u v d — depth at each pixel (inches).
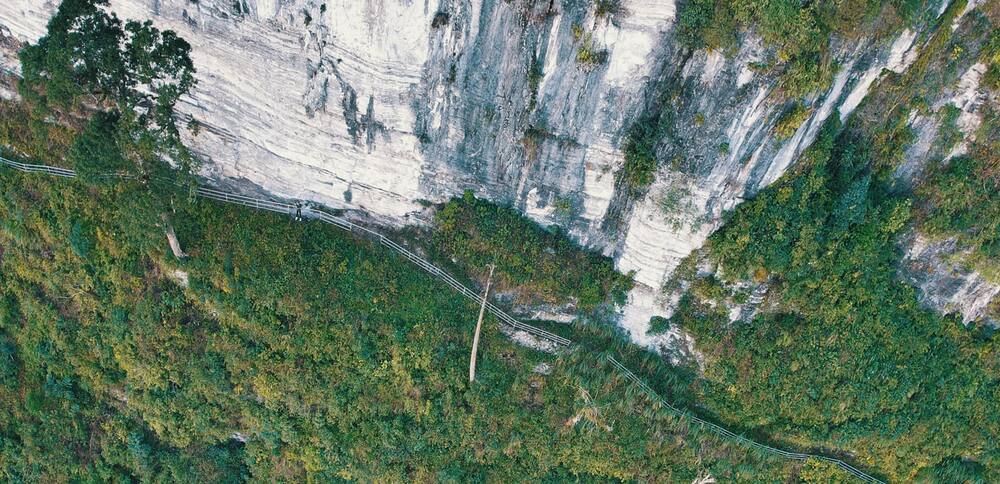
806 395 1277.1
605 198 1171.9
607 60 1002.1
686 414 1285.7
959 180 1117.1
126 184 1095.0
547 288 1239.5
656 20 946.1
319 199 1246.9
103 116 1041.5
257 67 1093.8
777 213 1107.3
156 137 1053.2
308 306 1216.2
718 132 1011.3
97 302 1274.6
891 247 1203.2
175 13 1042.7
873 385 1279.5
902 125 1076.5
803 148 1059.3
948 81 1016.9
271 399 1283.2
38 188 1233.4
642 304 1256.8
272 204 1251.8
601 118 1071.6
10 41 1149.1
